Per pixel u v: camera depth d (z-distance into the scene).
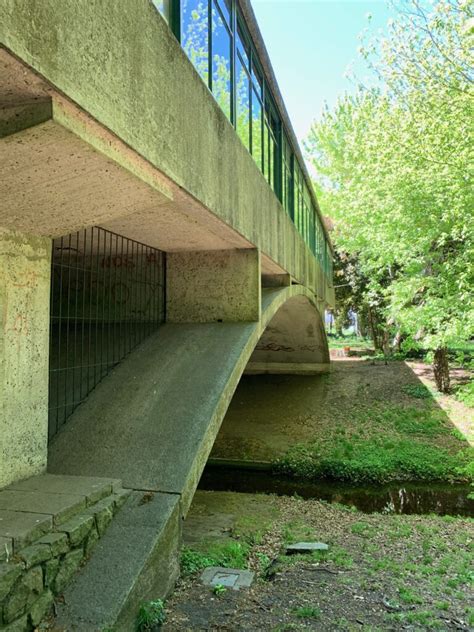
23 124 3.03
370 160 13.27
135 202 4.63
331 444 14.42
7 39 2.49
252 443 14.75
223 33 7.20
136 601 3.92
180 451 5.56
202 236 7.36
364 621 4.30
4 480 4.42
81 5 3.19
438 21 9.82
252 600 4.69
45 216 4.35
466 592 5.08
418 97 10.73
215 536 7.09
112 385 6.88
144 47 4.18
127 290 8.74
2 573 3.06
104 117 3.45
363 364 24.83
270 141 10.78
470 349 21.03
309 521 8.22
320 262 20.61
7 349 4.42
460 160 10.04
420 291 14.62
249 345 7.81
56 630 3.43
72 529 3.83
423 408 16.89
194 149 5.39
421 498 11.05
